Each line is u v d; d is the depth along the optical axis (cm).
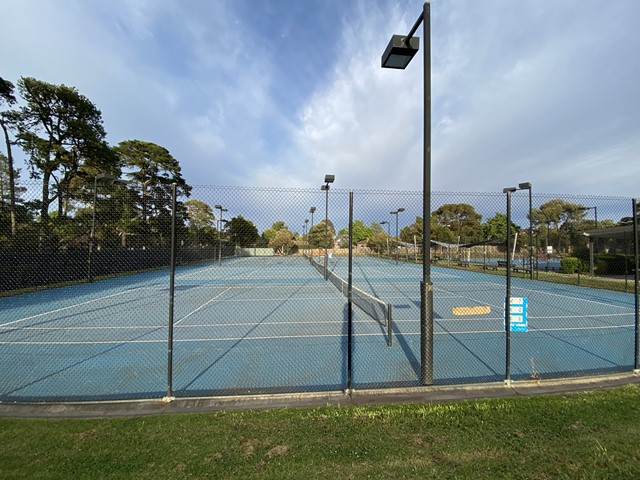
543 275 2370
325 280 2264
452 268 3262
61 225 1449
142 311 1170
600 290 1661
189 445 323
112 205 1212
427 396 441
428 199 474
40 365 598
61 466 292
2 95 2283
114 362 614
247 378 531
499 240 2881
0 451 314
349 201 475
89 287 1775
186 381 520
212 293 1672
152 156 4072
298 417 377
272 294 1630
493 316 1059
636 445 322
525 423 364
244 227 909
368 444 324
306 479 275
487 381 504
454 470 287
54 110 2506
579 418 375
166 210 1161
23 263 1456
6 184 1145
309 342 747
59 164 2578
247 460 299
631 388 463
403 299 1437
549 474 281
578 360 618
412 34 479
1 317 1065
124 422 367
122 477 277
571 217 2873
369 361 610
